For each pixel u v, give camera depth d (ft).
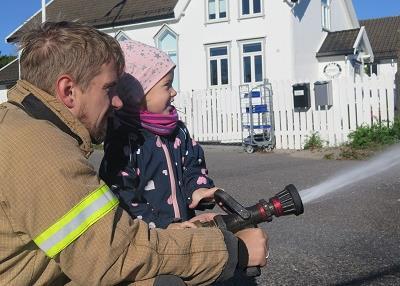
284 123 45.29
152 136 8.89
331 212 19.99
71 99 5.94
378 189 23.54
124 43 9.37
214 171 32.68
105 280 5.35
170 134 9.23
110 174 8.64
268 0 65.41
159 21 71.92
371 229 17.66
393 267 14.03
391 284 12.92
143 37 73.92
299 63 66.69
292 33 64.80
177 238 5.77
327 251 15.55
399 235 16.84
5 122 5.60
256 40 66.49
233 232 6.72
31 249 5.57
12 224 5.41
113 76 6.11
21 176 5.31
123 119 8.80
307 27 69.72
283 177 28.73
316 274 13.76
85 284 5.37
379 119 42.39
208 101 51.11
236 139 49.90
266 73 66.13
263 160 37.88
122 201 8.52
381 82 42.24
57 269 5.72
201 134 51.55
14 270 5.59
